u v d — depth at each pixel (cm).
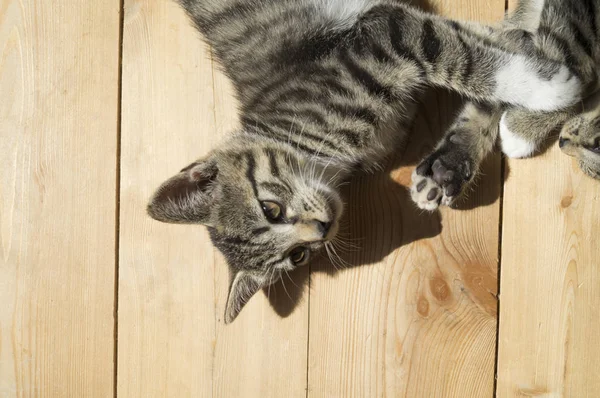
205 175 38
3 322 45
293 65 38
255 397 43
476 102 39
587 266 40
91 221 44
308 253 40
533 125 38
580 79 35
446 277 41
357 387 42
